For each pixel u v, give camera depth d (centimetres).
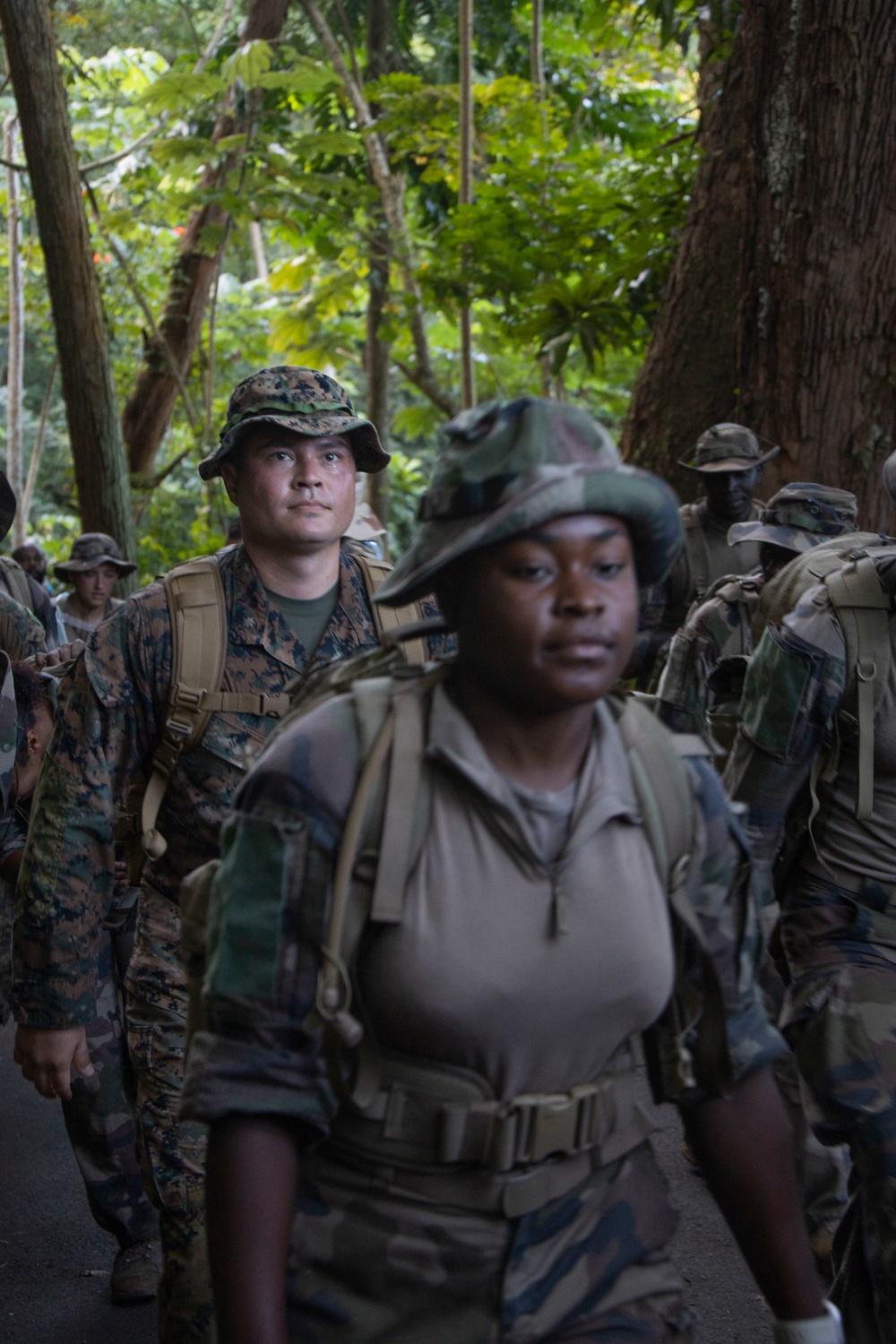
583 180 980
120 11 1561
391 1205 152
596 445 141
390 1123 150
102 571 811
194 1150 266
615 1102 157
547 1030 147
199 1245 261
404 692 150
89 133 1616
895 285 602
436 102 1270
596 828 147
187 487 1689
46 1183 432
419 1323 151
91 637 269
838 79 600
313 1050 146
